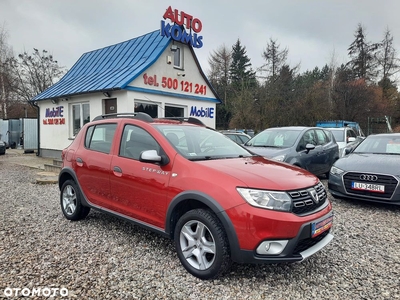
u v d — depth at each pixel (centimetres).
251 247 280
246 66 4731
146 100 1128
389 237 434
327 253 379
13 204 604
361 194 577
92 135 476
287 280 313
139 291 289
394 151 661
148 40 1297
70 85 1319
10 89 2938
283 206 287
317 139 861
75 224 480
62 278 311
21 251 376
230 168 322
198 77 1369
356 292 292
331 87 2839
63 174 507
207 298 279
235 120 2470
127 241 410
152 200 355
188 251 324
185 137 395
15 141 2177
